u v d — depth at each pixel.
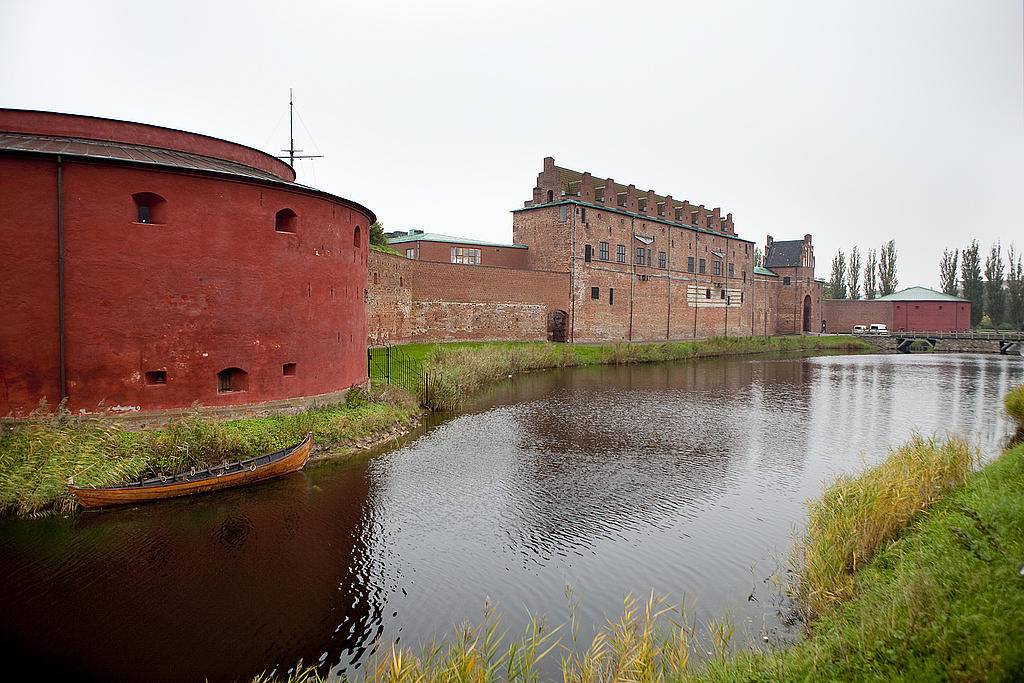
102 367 16.28
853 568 10.25
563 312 50.91
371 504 15.09
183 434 16.09
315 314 20.44
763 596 10.96
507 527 14.04
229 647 9.37
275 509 14.53
